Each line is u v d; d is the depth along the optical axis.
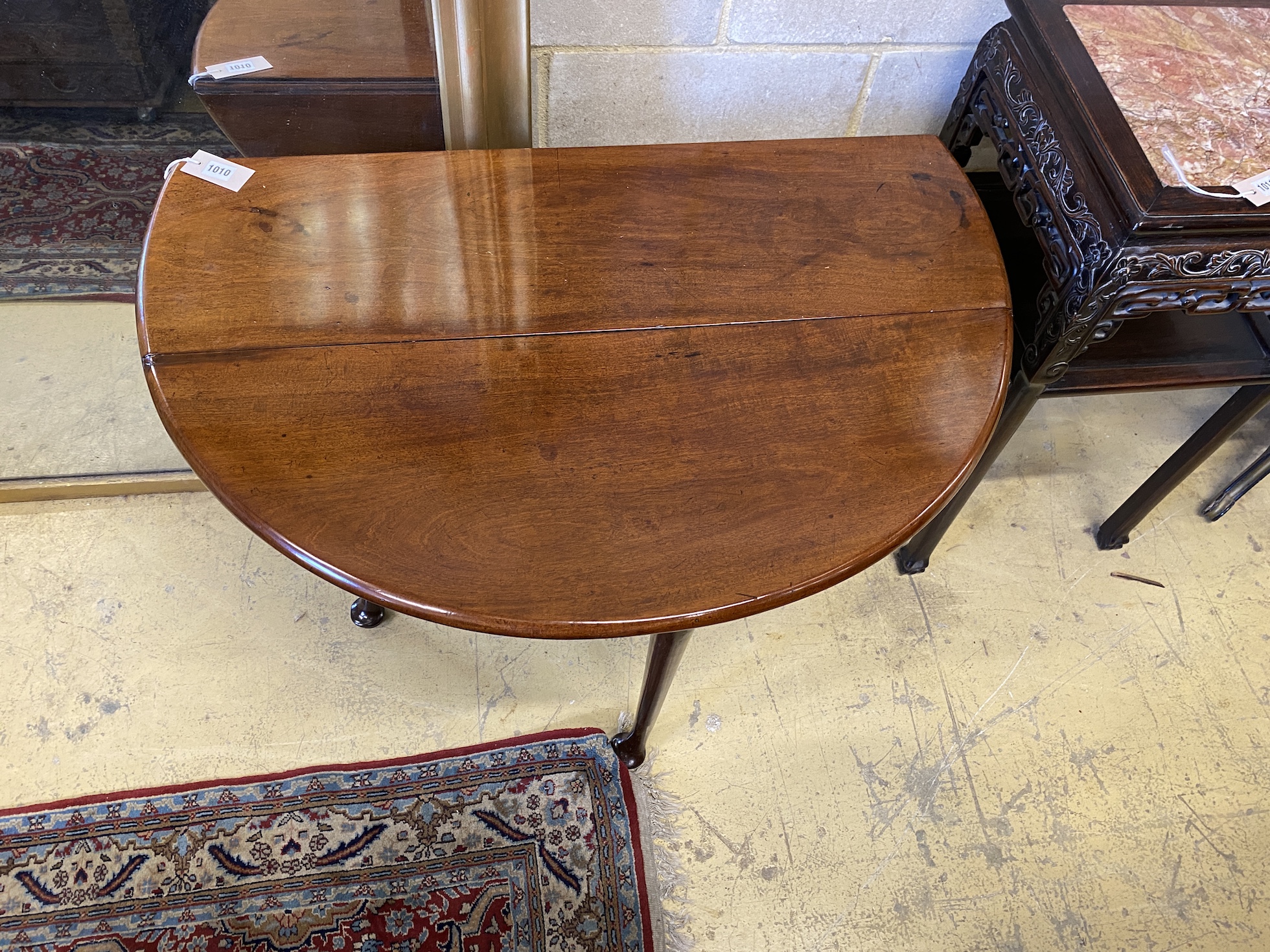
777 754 1.18
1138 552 1.40
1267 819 1.16
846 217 0.90
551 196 0.90
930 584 1.35
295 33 1.00
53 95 1.10
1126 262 0.82
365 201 0.87
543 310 0.80
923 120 1.24
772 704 1.22
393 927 1.03
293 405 0.71
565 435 0.72
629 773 1.15
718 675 1.24
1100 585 1.36
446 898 1.05
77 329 1.41
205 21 0.99
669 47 1.07
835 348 0.79
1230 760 1.21
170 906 1.03
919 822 1.14
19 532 1.29
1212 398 1.61
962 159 1.19
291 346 0.75
